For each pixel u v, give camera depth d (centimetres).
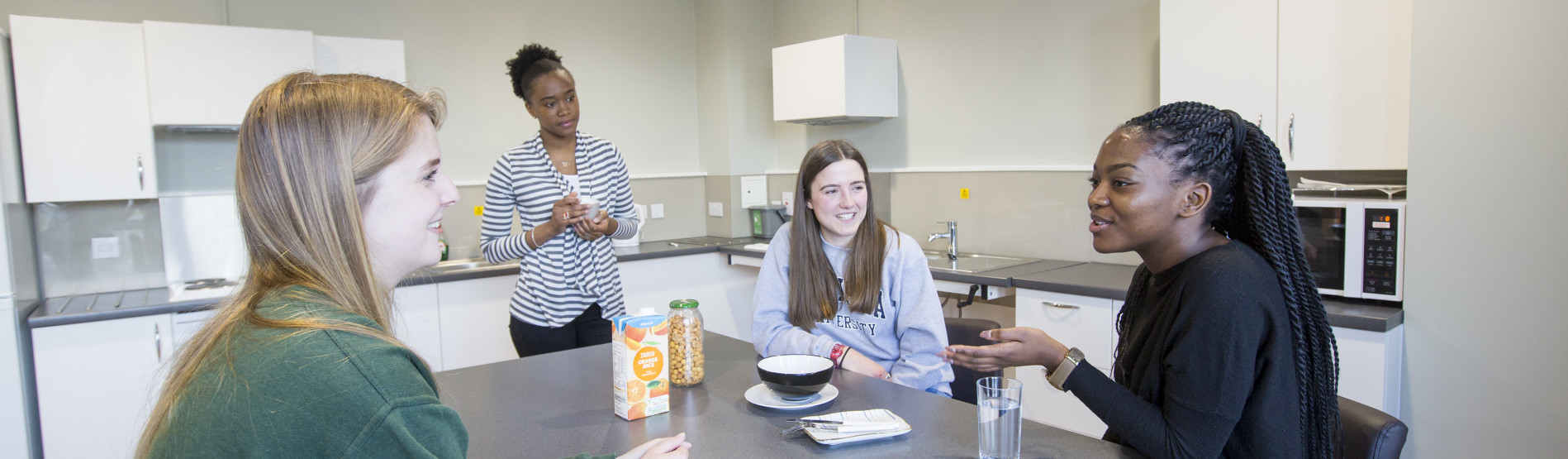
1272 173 100
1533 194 194
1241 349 94
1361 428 112
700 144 467
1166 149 101
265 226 69
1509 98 196
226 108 293
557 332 258
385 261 77
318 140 70
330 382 62
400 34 369
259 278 70
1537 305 196
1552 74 189
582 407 138
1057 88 338
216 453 61
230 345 64
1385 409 214
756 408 135
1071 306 271
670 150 457
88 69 275
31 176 268
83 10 306
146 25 279
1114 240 108
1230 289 95
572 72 418
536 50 264
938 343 165
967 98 372
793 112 396
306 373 62
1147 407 103
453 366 332
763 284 184
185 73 286
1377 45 225
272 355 63
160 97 283
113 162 280
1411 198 214
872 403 135
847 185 168
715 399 140
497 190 260
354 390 63
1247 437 96
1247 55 253
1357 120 230
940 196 385
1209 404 95
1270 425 95
